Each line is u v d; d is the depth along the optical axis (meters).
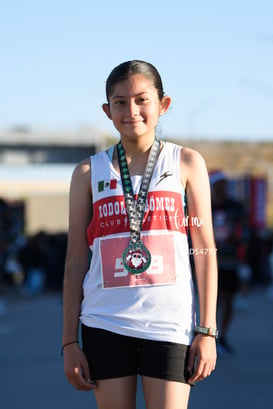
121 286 3.38
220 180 9.45
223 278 9.27
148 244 3.38
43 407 6.71
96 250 3.46
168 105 3.61
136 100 3.44
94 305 3.43
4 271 20.19
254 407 6.65
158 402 3.29
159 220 3.39
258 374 8.08
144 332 3.32
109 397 3.36
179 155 3.50
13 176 28.33
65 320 3.50
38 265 19.72
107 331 3.37
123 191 3.43
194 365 3.35
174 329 3.33
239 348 9.80
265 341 10.43
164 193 3.41
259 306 15.79
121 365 3.36
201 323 3.39
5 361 9.01
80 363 3.43
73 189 3.57
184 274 3.40
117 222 3.40
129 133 3.44
